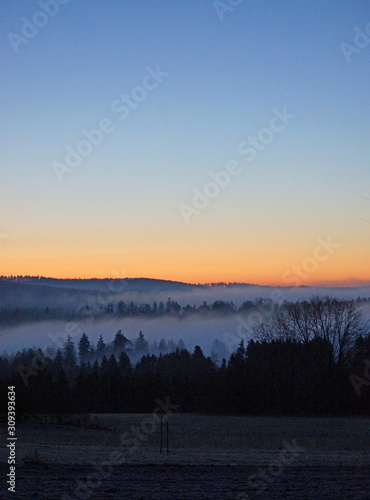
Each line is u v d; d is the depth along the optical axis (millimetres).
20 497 14703
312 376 63969
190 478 17594
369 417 58656
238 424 49562
